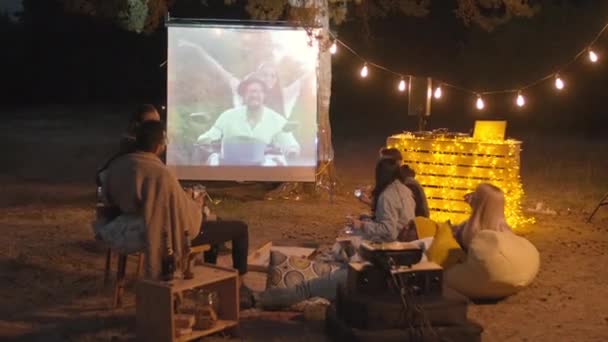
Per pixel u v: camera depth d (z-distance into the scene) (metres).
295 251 8.16
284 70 11.94
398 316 5.52
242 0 24.91
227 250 8.94
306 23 11.59
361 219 7.82
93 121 28.53
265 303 6.79
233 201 12.41
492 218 7.25
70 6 13.11
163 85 36.41
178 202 5.90
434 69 29.23
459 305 5.64
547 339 6.16
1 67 36.50
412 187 8.13
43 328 6.29
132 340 5.93
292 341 6.02
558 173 15.69
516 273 6.86
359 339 5.48
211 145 11.98
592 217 11.46
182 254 5.93
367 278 5.66
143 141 6.09
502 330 6.35
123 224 6.12
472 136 10.87
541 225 10.87
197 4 27.67
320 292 6.82
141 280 5.72
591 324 6.54
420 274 5.63
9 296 7.15
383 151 7.61
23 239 9.48
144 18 12.53
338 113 30.44
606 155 18.48
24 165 17.42
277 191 12.80
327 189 12.80
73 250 8.92
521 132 24.61
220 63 11.86
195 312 5.98
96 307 6.85
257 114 11.97
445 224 7.27
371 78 30.52
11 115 31.11
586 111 25.27
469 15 13.29
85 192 13.54
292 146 12.06
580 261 8.76
